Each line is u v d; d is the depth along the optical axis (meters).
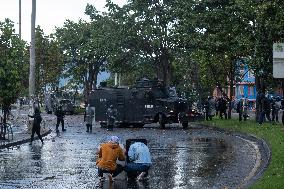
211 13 46.84
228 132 38.28
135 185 15.70
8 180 16.62
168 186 15.43
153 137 34.78
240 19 41.66
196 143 29.88
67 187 15.40
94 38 66.19
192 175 17.59
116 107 48.06
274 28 38.44
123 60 64.94
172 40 57.94
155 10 59.47
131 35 60.47
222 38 45.84
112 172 16.44
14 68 30.66
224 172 18.23
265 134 30.78
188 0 51.00
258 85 43.75
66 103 79.56
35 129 30.33
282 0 37.69
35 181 16.47
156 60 62.88
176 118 45.72
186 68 71.06
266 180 14.37
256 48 40.00
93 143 30.56
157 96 46.91
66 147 28.02
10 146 28.53
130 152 16.98
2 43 32.03
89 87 89.00
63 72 90.12
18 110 51.94
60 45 87.12
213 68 53.06
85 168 19.58
